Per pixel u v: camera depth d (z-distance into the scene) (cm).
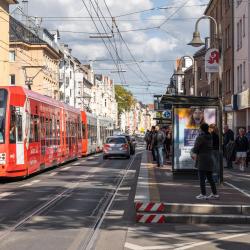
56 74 8881
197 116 2111
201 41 2284
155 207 1361
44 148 2636
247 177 2267
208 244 1031
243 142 2634
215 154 1908
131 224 1266
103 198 1711
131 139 4897
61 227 1214
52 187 2031
